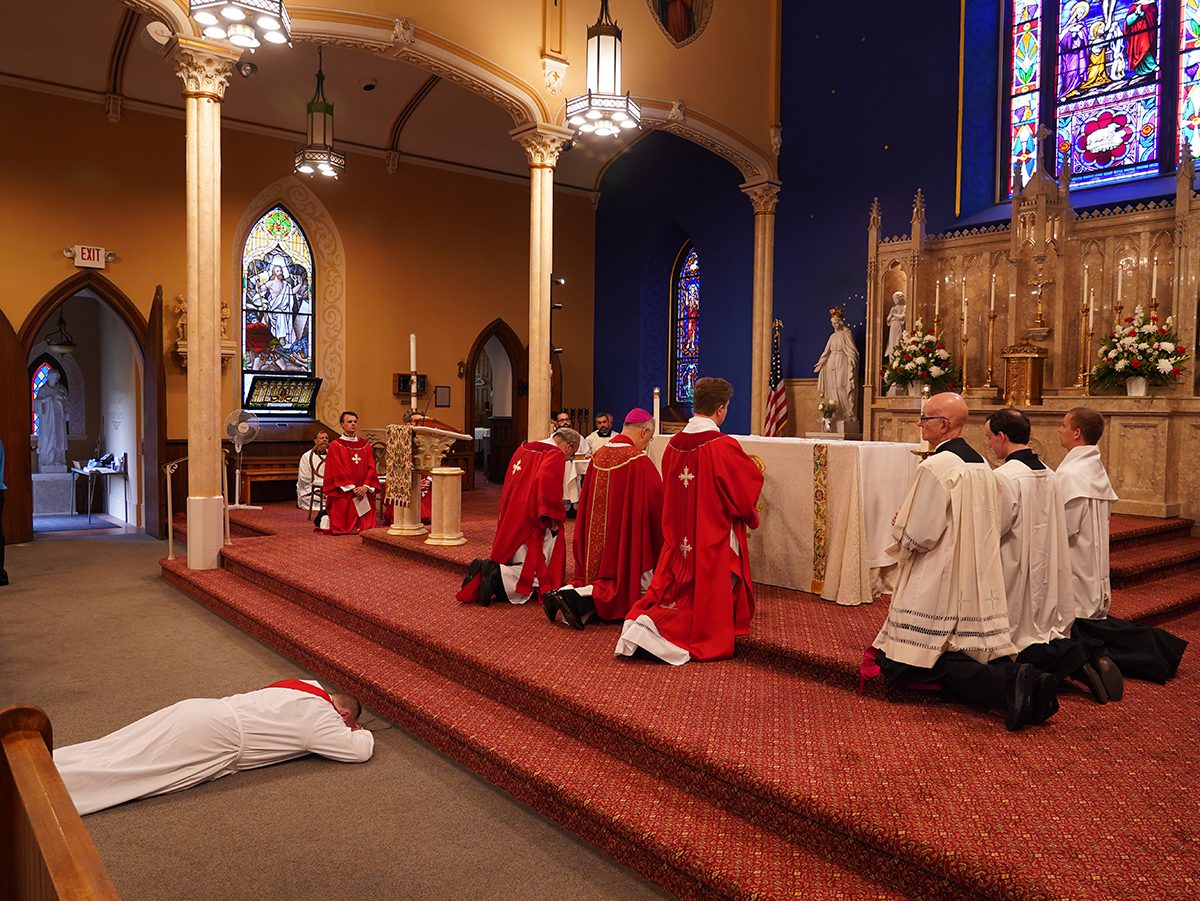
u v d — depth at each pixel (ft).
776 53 42.73
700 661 16.38
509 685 15.84
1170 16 33.22
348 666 18.42
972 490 13.56
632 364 51.75
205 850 11.89
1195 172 31.81
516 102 33.78
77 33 36.01
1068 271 31.76
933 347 34.19
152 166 40.11
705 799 12.17
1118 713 13.69
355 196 45.80
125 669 19.97
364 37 29.68
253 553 28.27
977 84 37.06
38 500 49.29
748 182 43.32
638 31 36.78
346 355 46.03
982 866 9.16
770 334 43.32
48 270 37.68
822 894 9.87
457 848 12.02
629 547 19.02
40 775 7.07
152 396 39.29
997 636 13.47
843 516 19.02
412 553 27.04
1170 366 27.09
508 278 51.39
